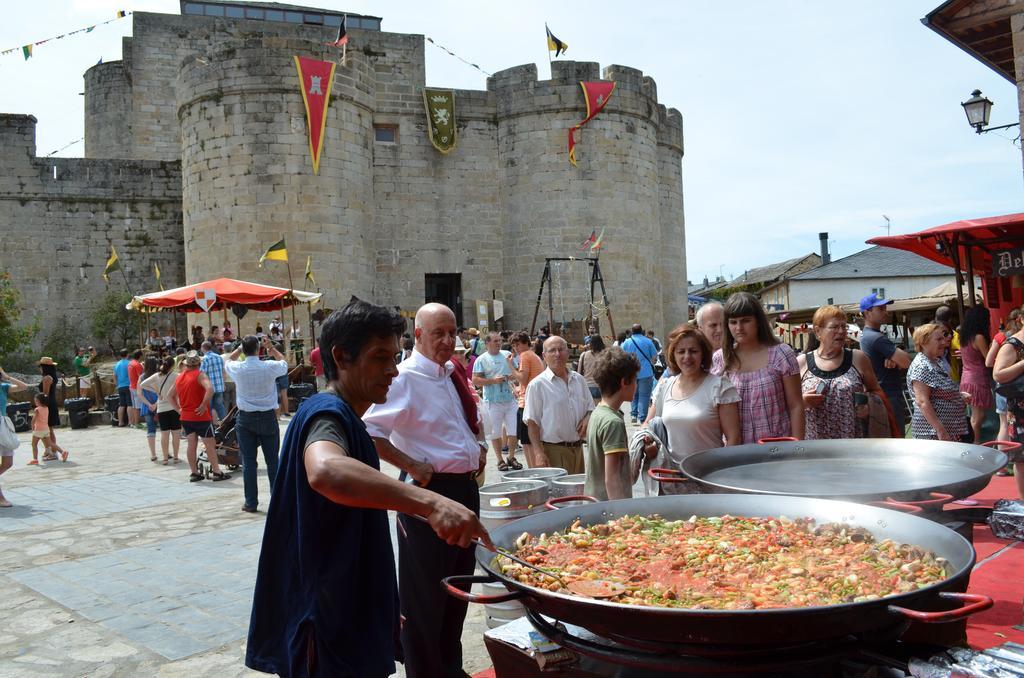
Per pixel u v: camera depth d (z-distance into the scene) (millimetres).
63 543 8516
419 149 29906
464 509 2438
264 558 2824
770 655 2146
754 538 3043
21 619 6031
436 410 4430
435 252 29984
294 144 26203
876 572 2594
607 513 3408
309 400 2855
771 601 2441
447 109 29797
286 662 2699
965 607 2018
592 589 2559
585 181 29500
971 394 8602
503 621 4215
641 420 15945
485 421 12062
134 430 20438
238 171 26078
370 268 28594
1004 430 7949
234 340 23828
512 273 30156
